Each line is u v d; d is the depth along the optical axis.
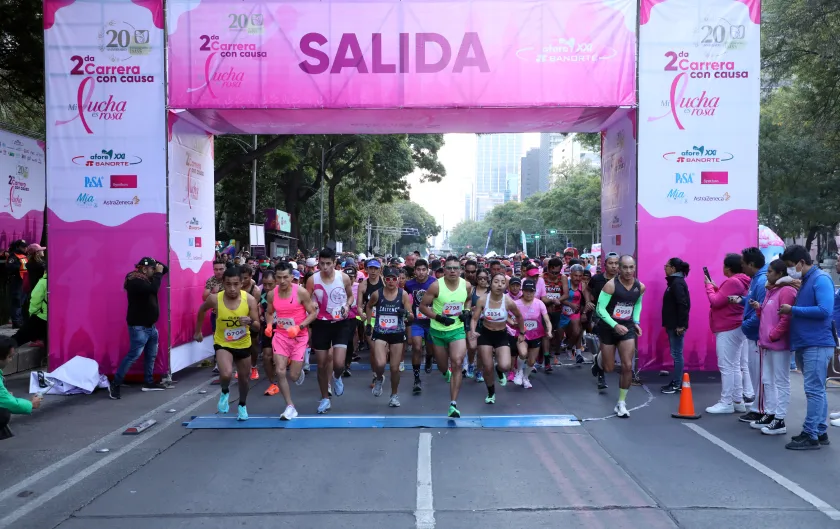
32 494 5.02
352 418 7.30
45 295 10.54
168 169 9.55
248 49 9.44
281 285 7.21
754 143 9.49
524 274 11.47
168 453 6.08
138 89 9.48
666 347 9.57
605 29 9.43
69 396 8.74
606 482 5.21
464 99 9.41
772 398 6.75
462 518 4.50
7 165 14.52
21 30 13.78
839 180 32.78
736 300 7.40
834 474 5.39
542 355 11.66
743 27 9.46
